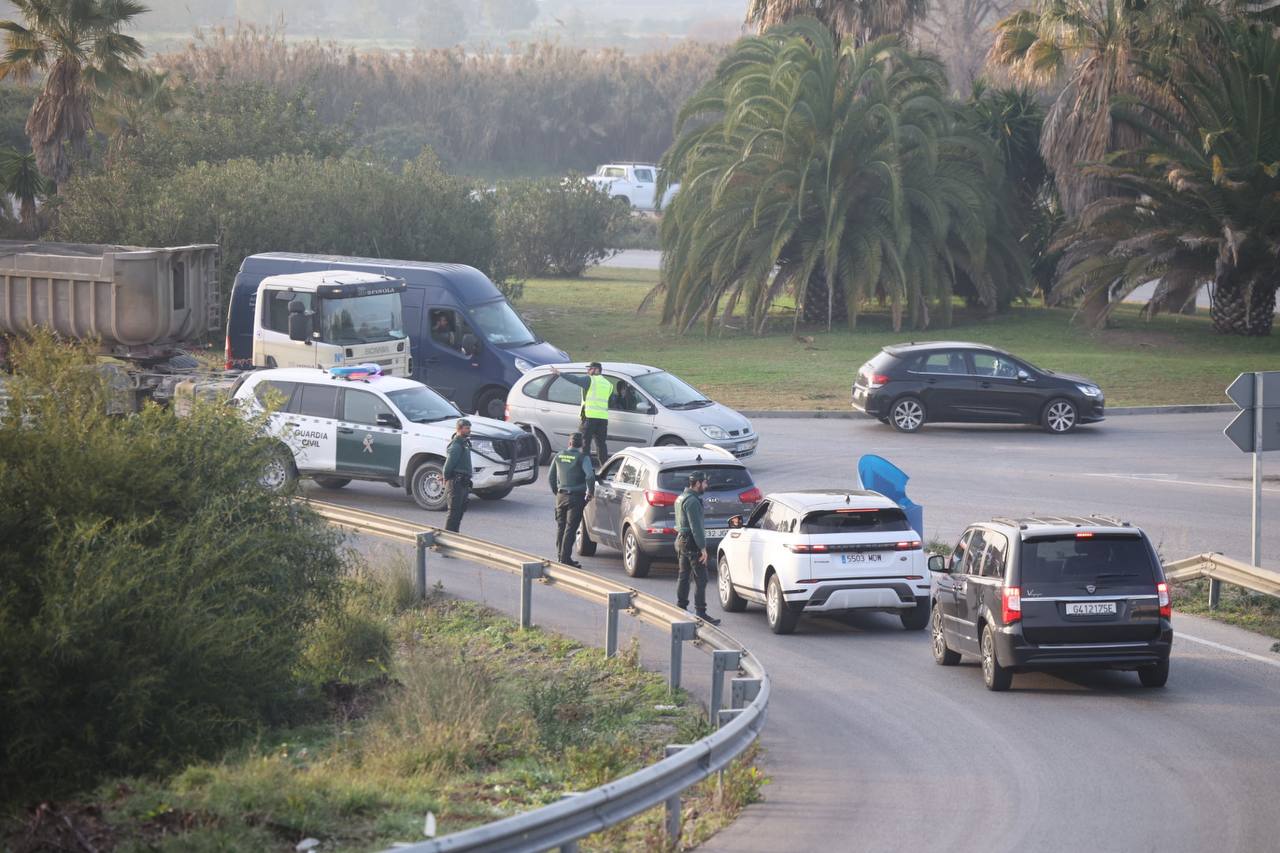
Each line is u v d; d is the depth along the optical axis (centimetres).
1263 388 6500
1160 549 7481
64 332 10262
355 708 5103
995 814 3703
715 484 7412
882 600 6191
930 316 18088
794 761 4350
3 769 3925
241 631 4588
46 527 4462
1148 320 16875
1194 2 15588
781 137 17000
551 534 8356
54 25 17912
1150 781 4006
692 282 17250
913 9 19825
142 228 16100
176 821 3419
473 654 5978
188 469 5191
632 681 5441
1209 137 14862
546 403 10356
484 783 3988
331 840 3297
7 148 18375
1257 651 5819
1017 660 5041
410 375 11644
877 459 7181
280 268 12100
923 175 17025
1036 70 16562
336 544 5578
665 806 3466
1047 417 11488
